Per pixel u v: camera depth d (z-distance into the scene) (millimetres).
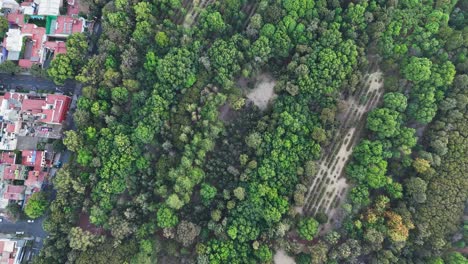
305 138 83875
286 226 80000
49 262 80750
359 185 82312
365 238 80188
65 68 87000
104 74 84938
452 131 83250
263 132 84062
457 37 82938
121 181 82312
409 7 86750
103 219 81938
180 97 86000
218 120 85312
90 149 83688
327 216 83312
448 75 82312
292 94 83500
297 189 81500
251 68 85875
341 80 83875
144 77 87375
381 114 82188
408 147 81875
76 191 82625
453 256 79625
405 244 80688
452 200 80500
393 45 84875
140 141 83500
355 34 84875
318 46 84750
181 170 81438
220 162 85062
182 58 83875
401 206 81125
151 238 82438
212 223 80812
